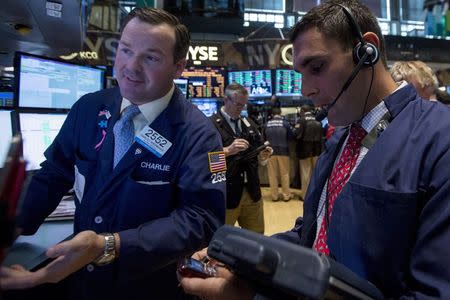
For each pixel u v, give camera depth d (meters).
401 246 0.59
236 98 2.57
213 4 6.89
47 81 1.69
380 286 0.61
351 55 0.69
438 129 0.61
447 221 0.54
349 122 0.75
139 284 1.02
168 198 1.03
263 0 9.50
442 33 7.42
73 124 1.14
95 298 1.01
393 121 0.67
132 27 0.97
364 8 0.72
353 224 0.64
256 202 2.63
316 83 0.71
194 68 5.25
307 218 0.86
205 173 1.01
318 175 0.88
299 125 5.28
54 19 2.13
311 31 0.69
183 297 1.08
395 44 6.72
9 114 1.49
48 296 1.10
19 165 0.33
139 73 0.99
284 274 0.47
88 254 0.79
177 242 0.91
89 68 1.98
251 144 2.59
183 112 1.08
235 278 0.64
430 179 0.59
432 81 1.59
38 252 1.03
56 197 1.16
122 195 1.01
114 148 1.06
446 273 0.52
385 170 0.63
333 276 0.47
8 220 0.32
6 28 2.35
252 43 5.51
